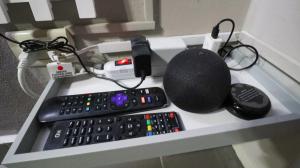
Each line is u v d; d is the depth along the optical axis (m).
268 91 0.44
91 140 0.32
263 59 0.48
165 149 0.31
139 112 0.40
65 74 0.46
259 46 0.49
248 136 0.33
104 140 0.32
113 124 0.35
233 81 0.47
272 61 0.46
